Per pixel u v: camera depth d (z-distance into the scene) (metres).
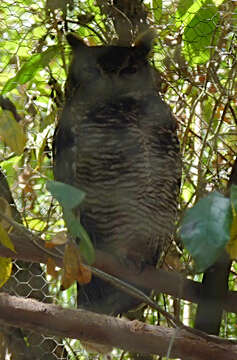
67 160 4.04
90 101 4.10
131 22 4.29
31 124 4.31
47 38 4.49
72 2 4.19
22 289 4.10
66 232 2.58
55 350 4.17
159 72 4.40
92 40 4.63
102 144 4.00
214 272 3.25
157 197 4.07
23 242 3.07
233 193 2.07
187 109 4.78
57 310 2.97
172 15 4.24
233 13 4.05
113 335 2.99
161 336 2.99
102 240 4.15
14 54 4.05
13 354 4.05
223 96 4.42
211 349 2.96
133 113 4.06
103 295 4.07
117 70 4.13
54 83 4.31
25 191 4.17
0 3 4.12
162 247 4.22
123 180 4.01
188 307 4.91
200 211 2.07
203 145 4.24
